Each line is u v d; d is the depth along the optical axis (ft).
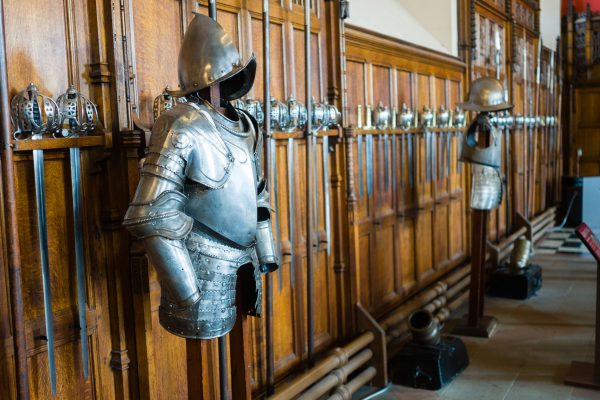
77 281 7.04
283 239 11.09
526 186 29.14
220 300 6.40
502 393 12.36
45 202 6.59
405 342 14.82
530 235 26.78
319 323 12.29
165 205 5.91
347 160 12.61
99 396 7.39
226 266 6.46
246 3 9.93
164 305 6.43
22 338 6.08
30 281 6.63
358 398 12.21
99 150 7.18
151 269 8.06
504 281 19.52
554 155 35.63
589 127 40.32
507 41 26.32
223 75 6.36
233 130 6.57
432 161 18.22
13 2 6.35
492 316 16.89
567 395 12.21
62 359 7.03
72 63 6.95
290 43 11.12
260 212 7.46
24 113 6.12
